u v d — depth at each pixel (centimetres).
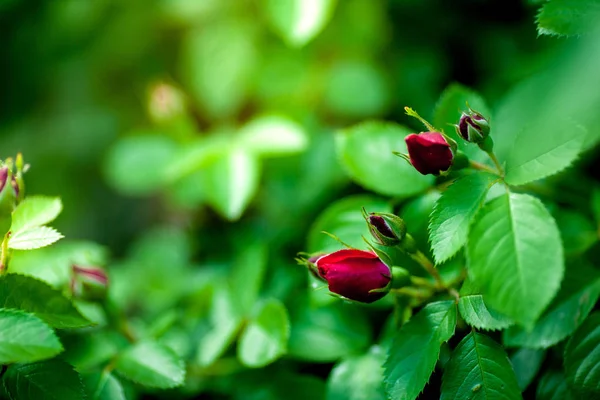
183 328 69
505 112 63
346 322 62
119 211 98
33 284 55
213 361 63
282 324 61
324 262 55
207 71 79
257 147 69
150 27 87
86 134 97
